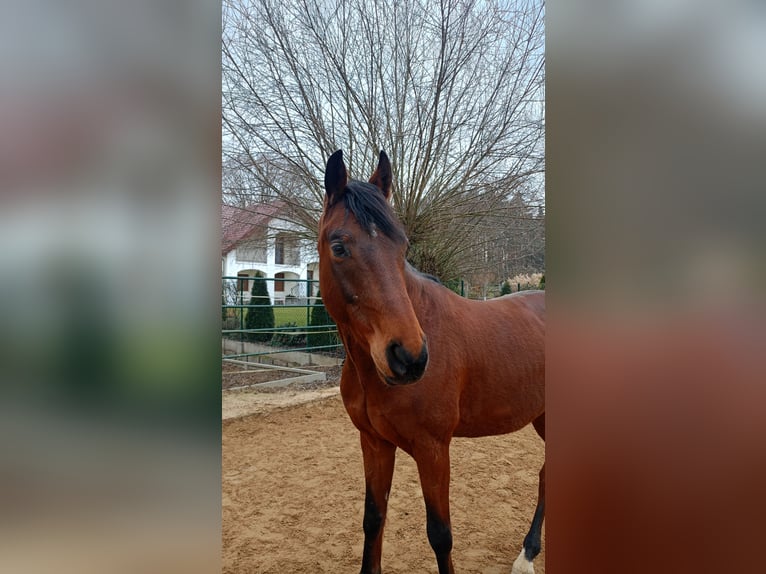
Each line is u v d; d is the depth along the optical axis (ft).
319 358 33.99
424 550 8.84
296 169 28.19
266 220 31.78
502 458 13.67
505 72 27.04
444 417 6.14
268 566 8.34
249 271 66.95
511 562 8.45
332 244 5.49
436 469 6.13
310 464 13.35
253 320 38.32
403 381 5.08
